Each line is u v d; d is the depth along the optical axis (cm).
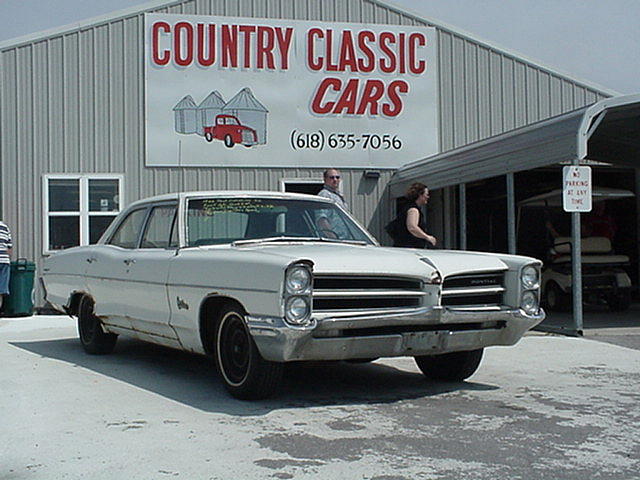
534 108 1558
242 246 646
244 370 577
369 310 551
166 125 1427
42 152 1399
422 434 493
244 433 493
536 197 1456
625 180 1722
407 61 1512
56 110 1402
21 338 996
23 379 685
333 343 535
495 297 619
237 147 1448
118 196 1415
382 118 1501
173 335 656
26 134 1395
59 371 727
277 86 1462
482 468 421
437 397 609
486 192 1617
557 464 430
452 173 1252
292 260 523
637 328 1074
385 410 561
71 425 517
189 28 1434
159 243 702
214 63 1441
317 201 738
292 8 1470
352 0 1493
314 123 1475
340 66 1485
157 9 1425
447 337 582
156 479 404
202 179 1438
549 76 1566
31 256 1394
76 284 833
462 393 626
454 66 1534
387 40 1505
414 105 1514
